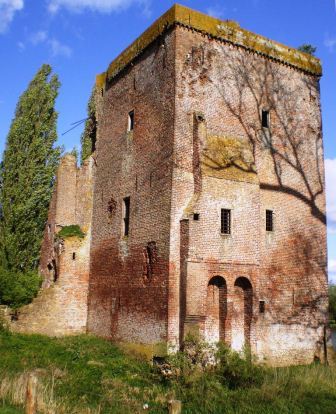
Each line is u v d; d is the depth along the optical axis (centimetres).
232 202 1761
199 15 1894
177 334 1628
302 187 2073
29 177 2620
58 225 2475
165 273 1678
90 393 1228
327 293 2067
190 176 1759
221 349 1445
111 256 2123
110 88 2367
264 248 1889
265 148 1983
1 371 1376
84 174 2484
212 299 1706
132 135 2070
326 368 1648
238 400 1202
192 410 1142
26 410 926
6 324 2144
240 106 1945
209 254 1675
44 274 2512
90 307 2270
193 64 1852
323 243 2098
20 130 2697
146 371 1561
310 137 2153
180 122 1777
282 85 2103
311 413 1142
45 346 1898
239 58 1988
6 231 2541
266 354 1803
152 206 1833
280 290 1906
